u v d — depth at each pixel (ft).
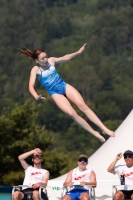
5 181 266.16
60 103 109.60
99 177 145.89
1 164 269.44
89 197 115.85
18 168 271.90
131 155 119.44
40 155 122.93
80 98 109.81
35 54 110.11
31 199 118.93
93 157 153.38
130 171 119.44
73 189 118.83
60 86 110.42
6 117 274.36
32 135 271.90
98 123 108.78
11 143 268.21
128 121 153.69
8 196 157.28
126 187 117.91
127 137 150.61
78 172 121.08
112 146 151.12
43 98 106.73
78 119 108.99
